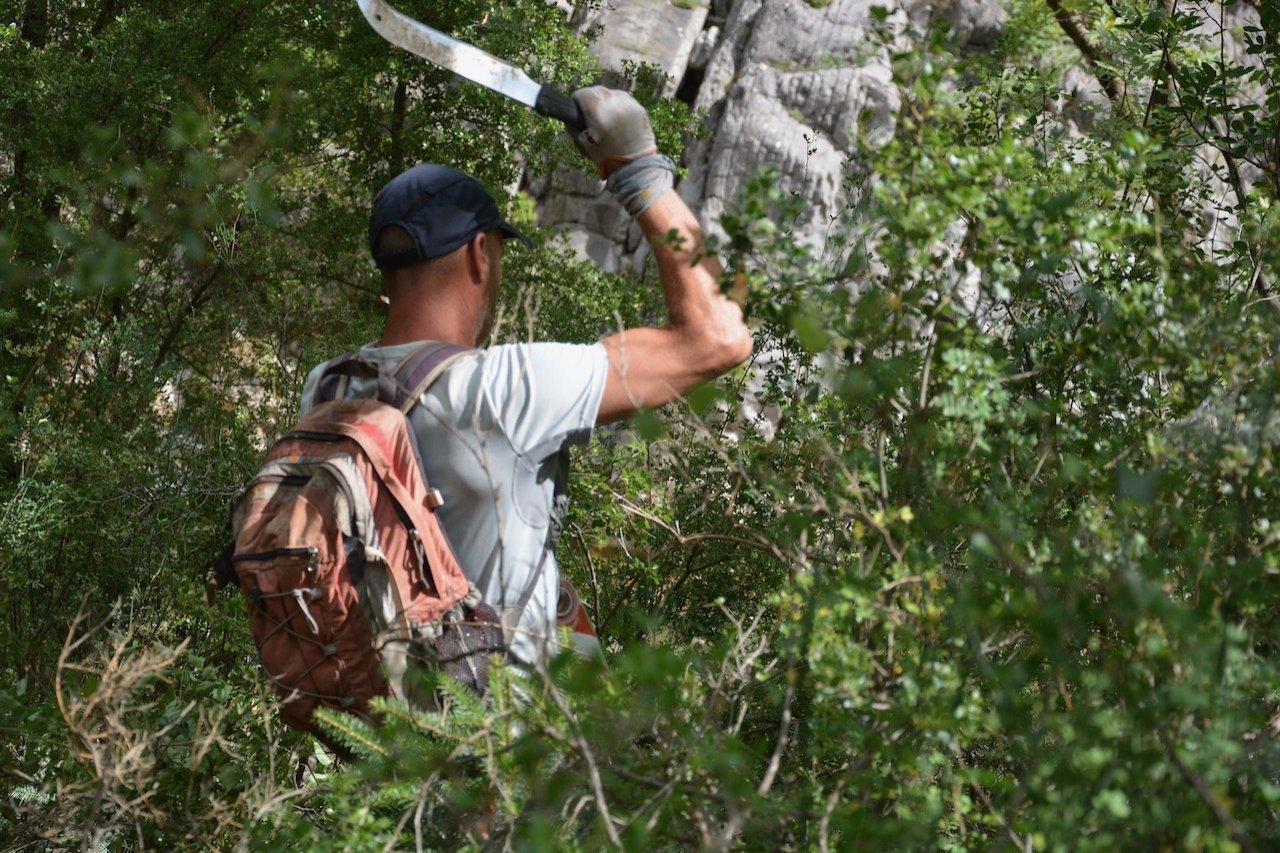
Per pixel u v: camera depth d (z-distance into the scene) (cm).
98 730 323
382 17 301
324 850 248
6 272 467
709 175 2481
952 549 288
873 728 236
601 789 227
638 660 233
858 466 270
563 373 298
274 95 860
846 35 2525
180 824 327
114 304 962
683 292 303
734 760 232
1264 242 339
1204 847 193
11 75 1130
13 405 792
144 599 573
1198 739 198
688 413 308
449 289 320
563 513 313
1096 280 339
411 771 244
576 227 2527
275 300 895
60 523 614
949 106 259
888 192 246
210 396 811
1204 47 522
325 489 291
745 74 2533
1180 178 427
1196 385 264
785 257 247
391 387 304
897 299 249
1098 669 224
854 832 223
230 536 628
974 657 243
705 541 514
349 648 289
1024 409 259
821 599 246
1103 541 226
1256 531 251
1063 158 412
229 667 495
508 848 240
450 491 300
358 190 1305
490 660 268
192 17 1209
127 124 1068
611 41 2622
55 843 345
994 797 277
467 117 1359
